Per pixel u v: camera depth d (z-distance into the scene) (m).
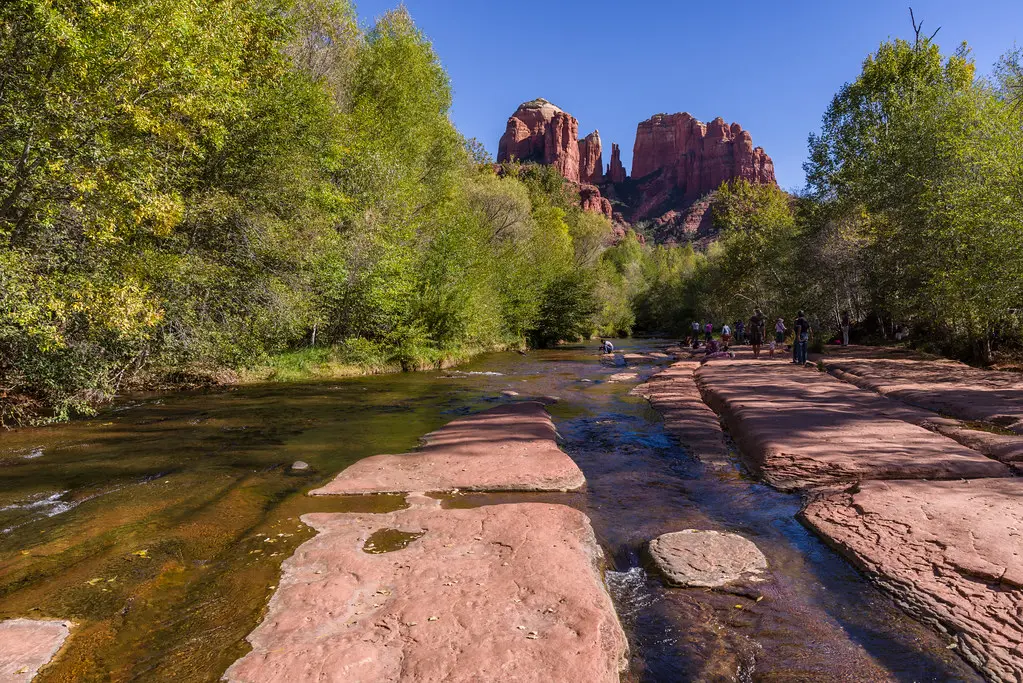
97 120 8.29
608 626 3.29
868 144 24.11
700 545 4.59
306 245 14.31
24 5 7.19
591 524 5.21
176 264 11.19
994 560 3.81
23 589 3.76
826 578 4.10
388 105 23.34
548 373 18.80
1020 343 16.12
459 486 6.07
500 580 3.82
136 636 3.25
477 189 34.19
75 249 9.02
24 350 8.77
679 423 9.88
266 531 4.82
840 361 18.22
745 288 40.31
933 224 17.52
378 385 14.81
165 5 8.47
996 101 16.88
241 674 2.84
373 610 3.47
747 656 3.17
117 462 6.93
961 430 8.03
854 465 6.48
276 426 9.30
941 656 3.08
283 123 14.34
